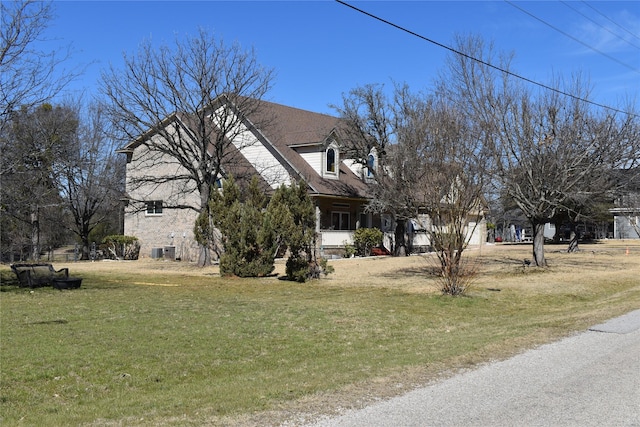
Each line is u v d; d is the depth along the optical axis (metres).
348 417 5.56
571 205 29.22
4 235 30.78
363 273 22.52
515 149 21.52
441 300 15.45
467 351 8.70
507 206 29.19
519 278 20.28
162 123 26.19
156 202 32.25
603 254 34.12
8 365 8.38
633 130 22.67
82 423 5.69
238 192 21.83
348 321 12.57
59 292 16.70
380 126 29.86
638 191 26.83
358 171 35.03
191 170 26.34
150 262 30.11
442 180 16.05
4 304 14.25
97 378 7.87
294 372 7.93
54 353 9.13
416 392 6.44
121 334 10.71
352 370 7.69
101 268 26.17
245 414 5.68
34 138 19.89
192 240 31.78
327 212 32.84
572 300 16.14
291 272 19.88
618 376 7.12
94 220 46.03
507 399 6.16
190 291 17.22
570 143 20.80
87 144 35.41
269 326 11.84
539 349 8.78
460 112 19.12
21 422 5.86
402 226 33.22
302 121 36.38
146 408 6.20
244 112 26.98
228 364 8.80
